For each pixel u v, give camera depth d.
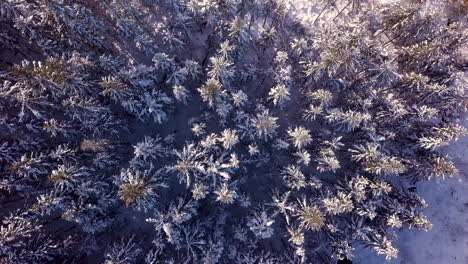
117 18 18.72
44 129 17.64
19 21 17.09
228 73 18.48
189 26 20.77
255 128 19.25
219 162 18.62
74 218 17.70
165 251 19.66
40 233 18.52
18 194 18.52
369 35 19.83
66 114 18.80
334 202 17.78
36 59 20.27
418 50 18.92
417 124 20.73
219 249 18.75
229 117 20.38
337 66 18.39
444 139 19.66
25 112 18.36
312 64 19.03
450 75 19.53
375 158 18.14
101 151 19.62
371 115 19.89
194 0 19.64
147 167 20.17
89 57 19.16
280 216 20.67
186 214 18.19
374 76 19.56
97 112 18.58
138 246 19.69
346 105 20.22
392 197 20.27
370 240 18.95
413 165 19.84
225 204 20.50
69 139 19.48
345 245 18.75
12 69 15.55
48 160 18.34
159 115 19.28
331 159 18.30
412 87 19.30
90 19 18.48
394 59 20.23
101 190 18.92
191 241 18.91
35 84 16.61
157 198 20.56
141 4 20.36
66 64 16.92
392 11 19.95
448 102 19.88
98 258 20.72
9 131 17.73
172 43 20.47
